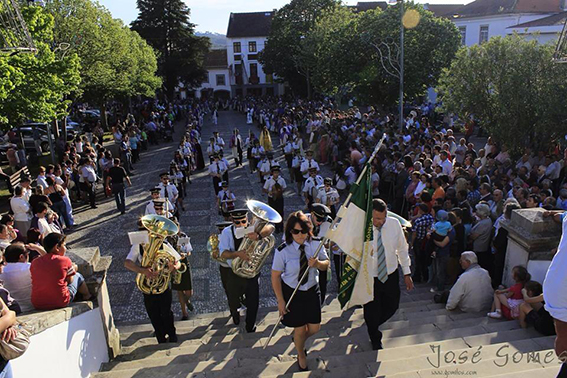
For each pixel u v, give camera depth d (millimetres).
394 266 4934
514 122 12602
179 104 46500
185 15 51000
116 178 13766
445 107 14969
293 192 16172
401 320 6133
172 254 5723
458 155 14305
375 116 24203
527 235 5887
